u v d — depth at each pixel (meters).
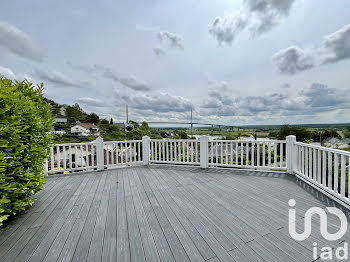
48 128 2.93
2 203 1.83
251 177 3.92
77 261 1.39
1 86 2.11
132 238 1.71
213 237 1.71
